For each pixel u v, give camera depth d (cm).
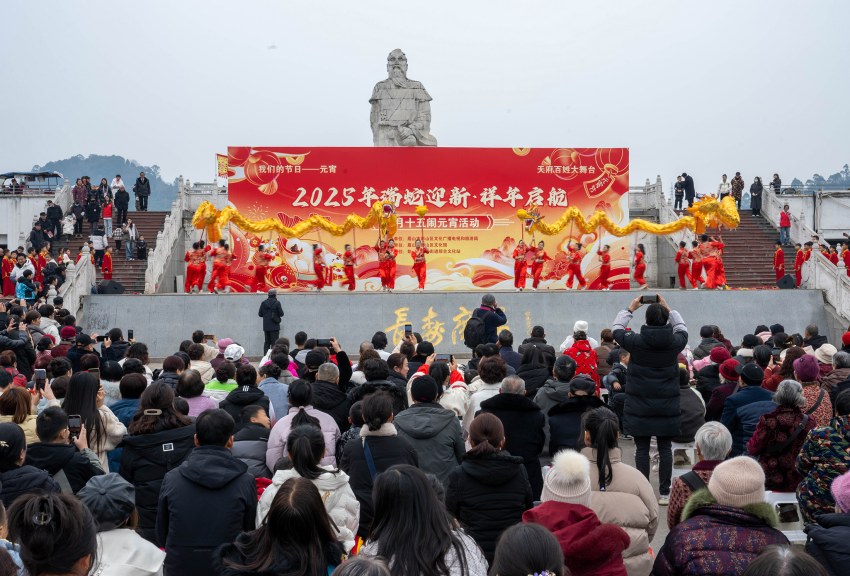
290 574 488
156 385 779
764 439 840
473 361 1370
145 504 751
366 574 389
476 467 660
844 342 1298
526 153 3219
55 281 2594
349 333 2573
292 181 3122
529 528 429
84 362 1030
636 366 1034
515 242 3212
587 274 3234
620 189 3250
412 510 488
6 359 1139
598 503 644
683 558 527
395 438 722
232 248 3073
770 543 523
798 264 2927
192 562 604
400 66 3275
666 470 1070
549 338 2609
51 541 434
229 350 1205
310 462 629
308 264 3106
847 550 514
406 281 3162
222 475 618
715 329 1661
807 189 4094
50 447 715
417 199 3172
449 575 479
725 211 2745
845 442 699
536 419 841
